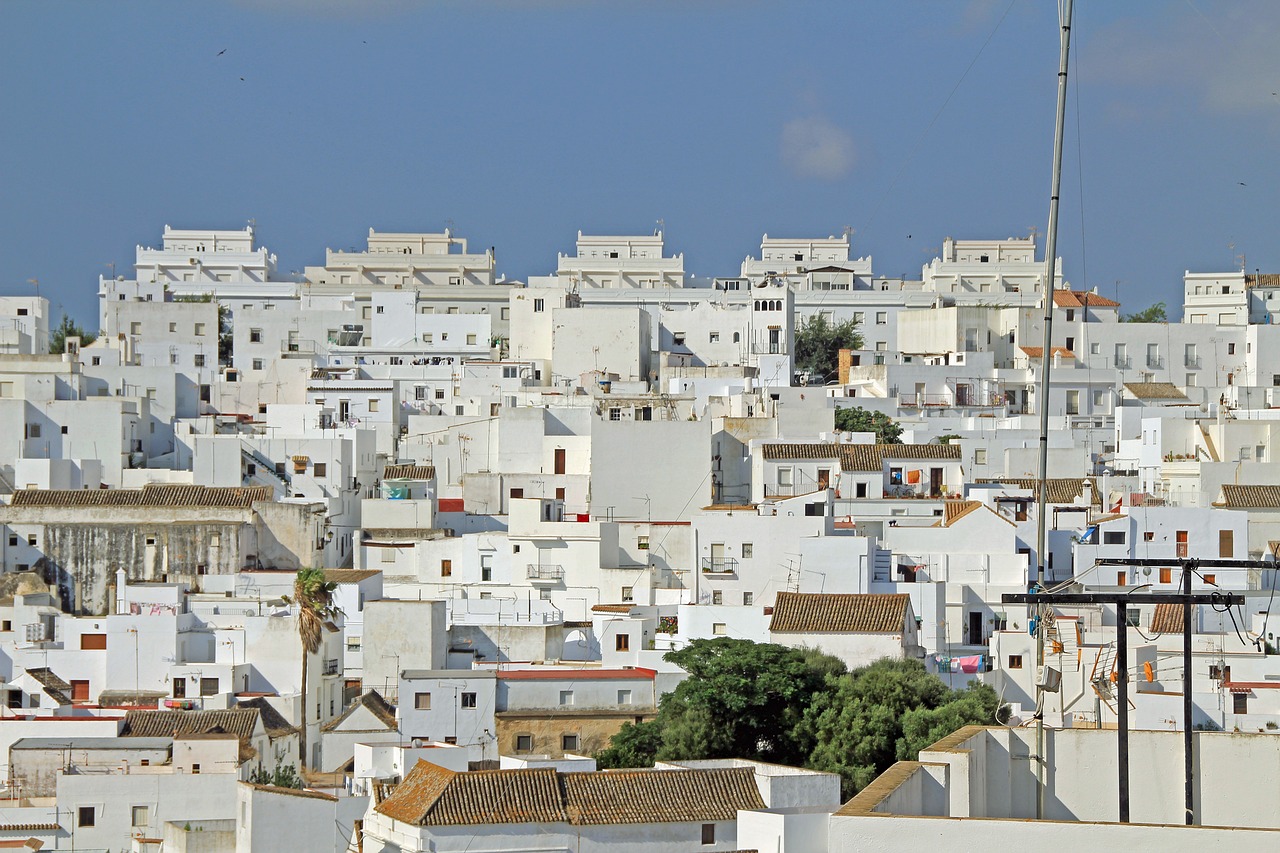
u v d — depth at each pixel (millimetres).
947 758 57469
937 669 144000
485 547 189250
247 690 155875
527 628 162625
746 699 127000
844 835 50188
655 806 97500
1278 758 59531
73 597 182875
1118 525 166625
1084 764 60500
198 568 182250
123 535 183375
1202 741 59969
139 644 156500
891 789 54000
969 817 53219
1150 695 106375
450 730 140750
